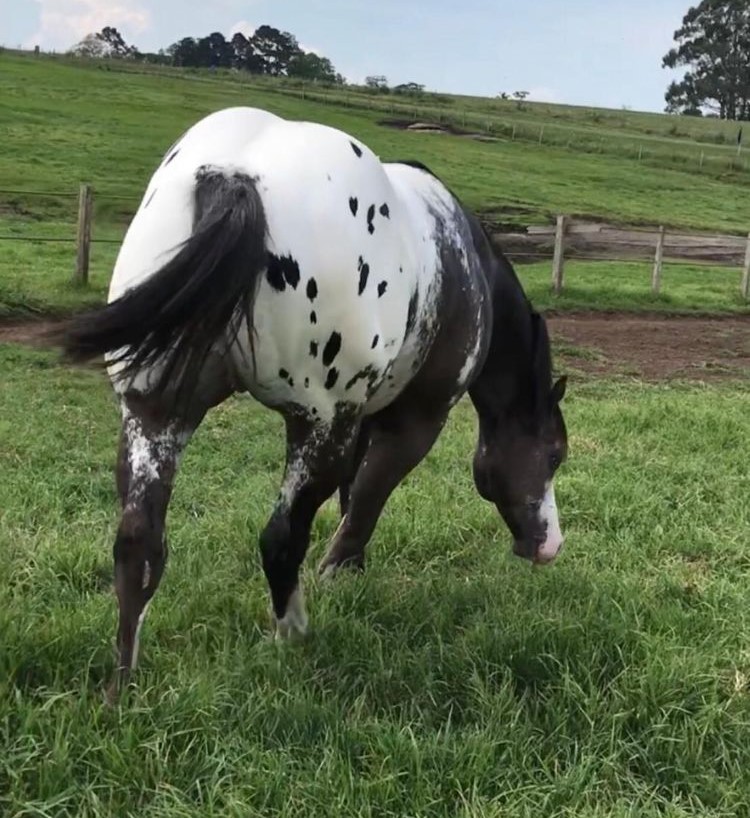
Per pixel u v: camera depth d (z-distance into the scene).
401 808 2.36
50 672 2.75
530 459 3.81
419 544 4.31
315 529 4.34
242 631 3.20
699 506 5.21
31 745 2.35
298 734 2.60
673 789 2.61
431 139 38.88
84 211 10.94
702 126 66.25
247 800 2.30
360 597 3.51
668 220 26.17
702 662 3.14
